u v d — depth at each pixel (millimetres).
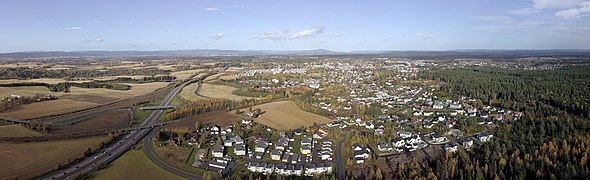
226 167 189125
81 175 173375
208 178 166250
